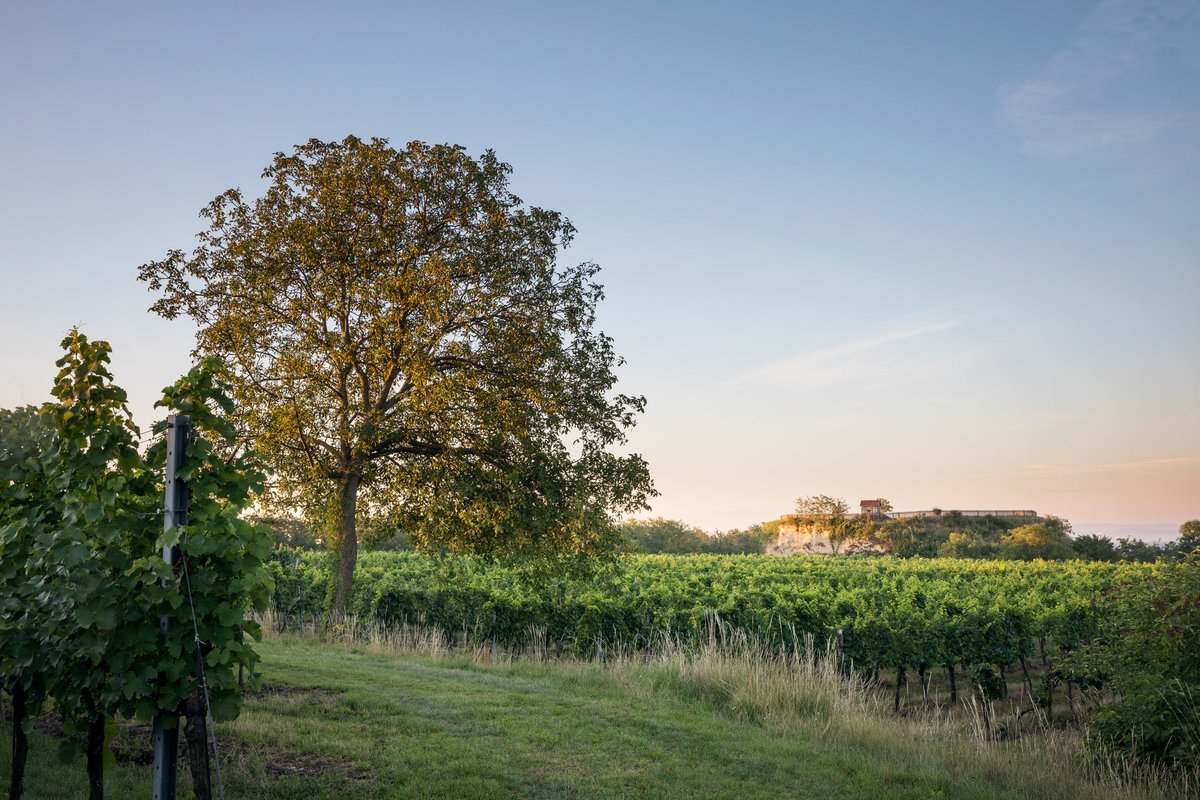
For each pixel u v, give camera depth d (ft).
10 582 18.40
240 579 17.40
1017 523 281.33
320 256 57.82
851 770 29.27
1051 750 33.88
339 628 59.62
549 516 58.13
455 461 60.85
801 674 41.52
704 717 36.52
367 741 27.78
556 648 63.21
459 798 23.22
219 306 58.80
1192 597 31.81
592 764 27.89
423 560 114.11
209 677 16.92
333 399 63.05
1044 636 63.41
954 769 30.76
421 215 59.47
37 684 17.89
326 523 66.44
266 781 22.70
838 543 289.53
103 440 17.67
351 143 58.65
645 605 62.23
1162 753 31.45
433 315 55.72
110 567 16.74
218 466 17.52
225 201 58.75
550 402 59.06
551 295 62.44
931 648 55.98
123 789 21.07
